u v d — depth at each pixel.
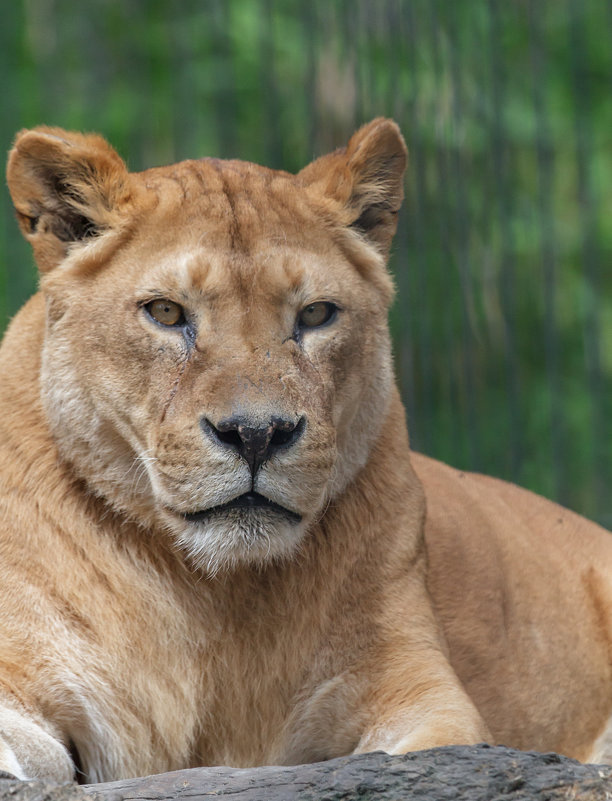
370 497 7.00
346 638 6.90
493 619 8.63
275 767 5.38
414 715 6.65
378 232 7.47
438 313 18.11
